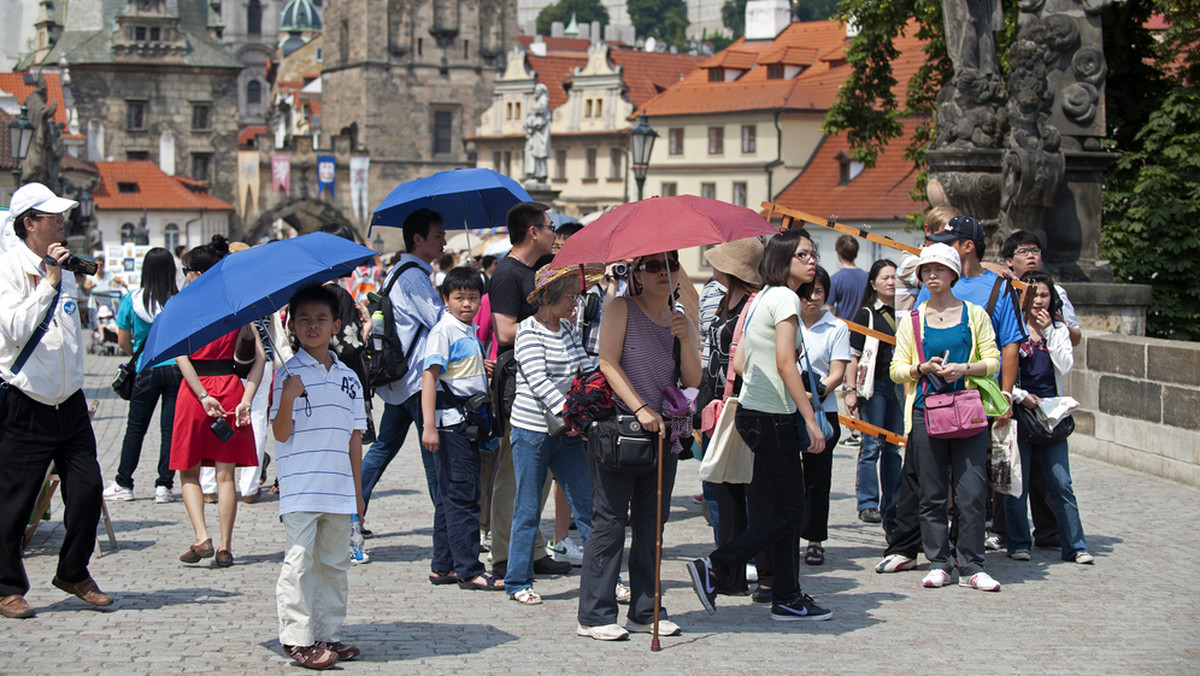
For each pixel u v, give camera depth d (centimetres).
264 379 1334
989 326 930
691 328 792
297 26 18212
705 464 848
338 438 745
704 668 718
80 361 854
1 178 6419
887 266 1170
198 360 1006
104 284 4153
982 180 1805
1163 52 2825
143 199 9369
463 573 926
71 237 4856
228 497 1004
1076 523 1012
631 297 790
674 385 793
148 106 10281
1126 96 2794
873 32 3509
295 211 9969
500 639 784
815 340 1006
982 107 1819
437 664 725
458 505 925
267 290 727
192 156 10369
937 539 945
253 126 17150
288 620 716
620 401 776
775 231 782
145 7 10256
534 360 857
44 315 827
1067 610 859
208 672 703
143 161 9838
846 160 6488
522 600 884
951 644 773
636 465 766
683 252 6850
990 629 809
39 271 841
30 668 703
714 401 873
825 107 7019
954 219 996
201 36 10469
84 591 852
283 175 9844
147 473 1499
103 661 720
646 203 778
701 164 7356
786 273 827
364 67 10006
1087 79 1783
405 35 10069
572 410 774
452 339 927
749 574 966
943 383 926
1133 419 1462
